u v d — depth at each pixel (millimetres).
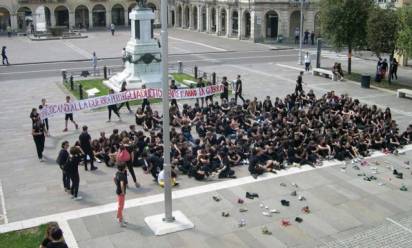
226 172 19359
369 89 36594
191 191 18031
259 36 68375
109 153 20641
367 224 15688
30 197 17641
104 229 15219
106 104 26781
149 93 27875
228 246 14258
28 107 30812
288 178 19328
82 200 17328
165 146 14742
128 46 35094
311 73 43125
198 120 25344
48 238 10828
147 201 17156
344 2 38969
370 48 38812
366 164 20891
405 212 16531
